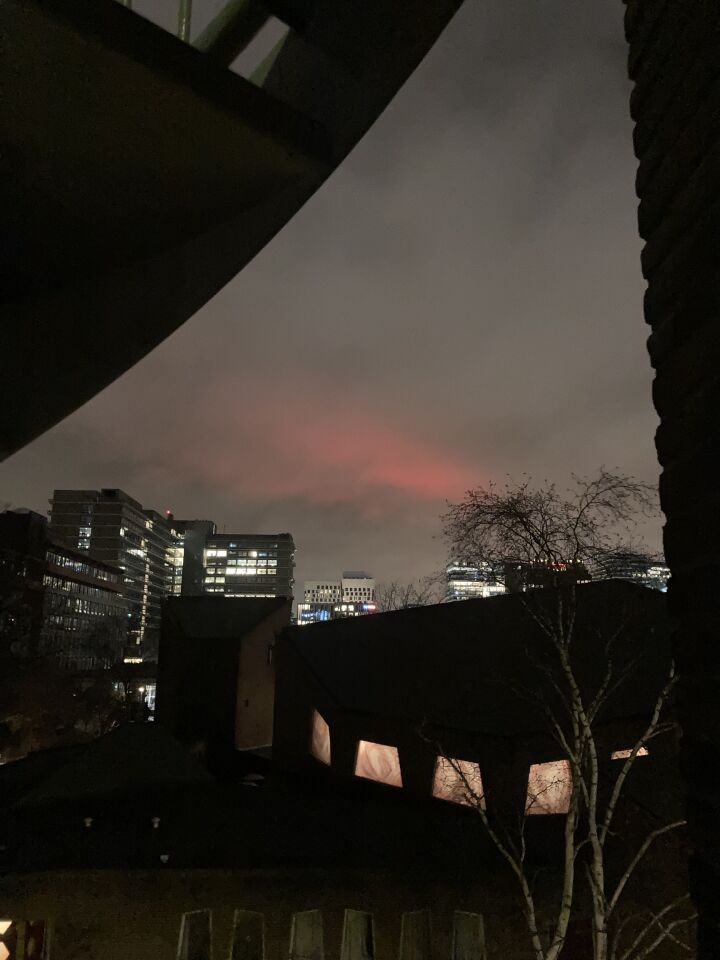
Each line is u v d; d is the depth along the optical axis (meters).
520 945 9.76
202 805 13.02
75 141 10.34
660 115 2.65
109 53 8.87
